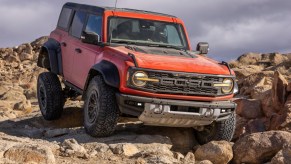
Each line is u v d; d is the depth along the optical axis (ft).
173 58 27.35
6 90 62.54
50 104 34.06
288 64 54.44
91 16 31.37
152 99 25.75
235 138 30.73
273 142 24.82
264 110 31.94
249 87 39.60
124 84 26.02
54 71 34.06
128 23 30.14
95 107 27.25
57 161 22.17
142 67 25.84
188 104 26.16
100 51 28.76
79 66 31.07
